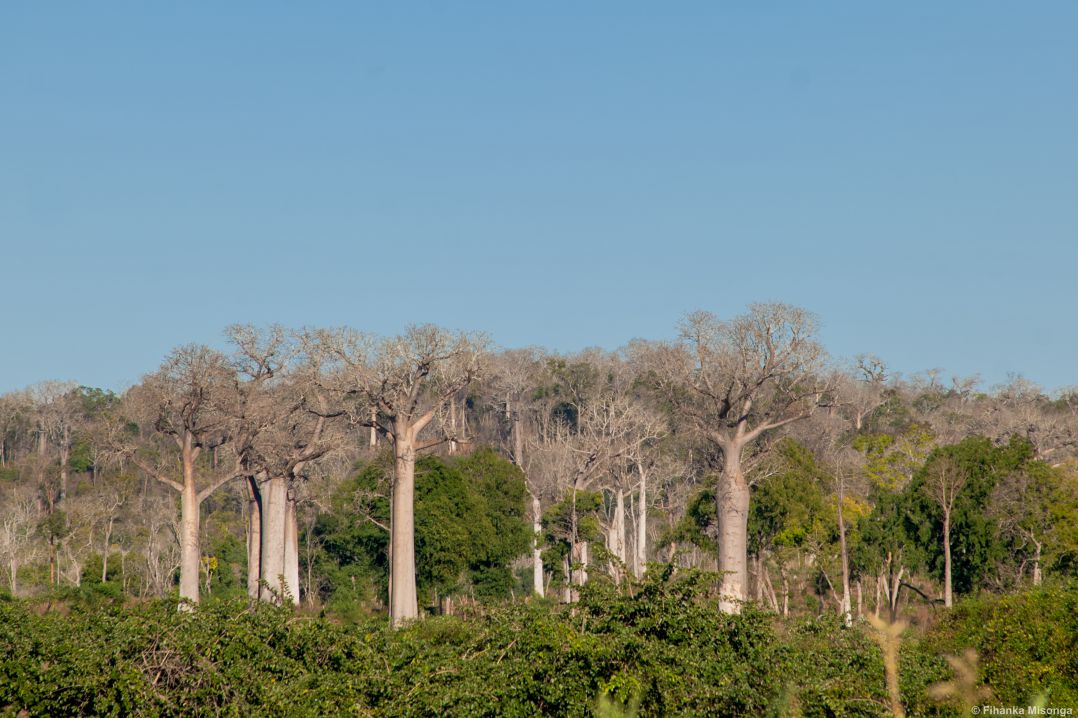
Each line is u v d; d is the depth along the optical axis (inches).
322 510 2834.6
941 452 2284.7
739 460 2181.3
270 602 1197.7
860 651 952.3
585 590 1070.4
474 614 1222.9
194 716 953.5
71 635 1048.8
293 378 2460.6
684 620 991.6
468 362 2347.4
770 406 2271.2
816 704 886.4
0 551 2758.4
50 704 930.1
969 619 1136.2
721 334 2192.4
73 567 2787.9
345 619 2454.5
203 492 2385.6
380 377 2242.9
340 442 2556.6
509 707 905.5
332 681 978.1
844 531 2385.6
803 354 2164.1
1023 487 2170.3
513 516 2699.3
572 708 890.7
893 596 2268.7
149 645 994.7
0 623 1061.1
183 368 2309.3
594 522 2701.8
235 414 2369.6
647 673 917.2
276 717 943.0
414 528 2422.5
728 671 938.7
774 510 2375.7
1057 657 968.3
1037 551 2129.7
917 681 900.0
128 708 930.1
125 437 2444.6
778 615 1085.1
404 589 2204.7
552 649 946.1
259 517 2684.5
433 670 1002.1
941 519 2226.9
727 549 2138.3
